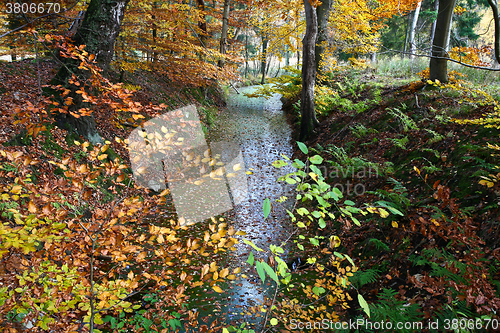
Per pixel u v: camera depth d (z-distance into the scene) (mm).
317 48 12523
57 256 1960
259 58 13586
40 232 1650
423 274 2947
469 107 5887
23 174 1874
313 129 10336
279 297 3656
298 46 13711
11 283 1950
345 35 12914
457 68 9156
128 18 8969
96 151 2070
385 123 7555
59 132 5441
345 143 7898
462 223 3186
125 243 2117
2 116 4672
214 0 16172
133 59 8695
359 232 4418
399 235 3709
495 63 8555
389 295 2688
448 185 4016
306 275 4090
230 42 15641
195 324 2182
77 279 1959
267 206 1360
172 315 2428
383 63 14047
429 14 15672
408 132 6387
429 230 3377
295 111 14328
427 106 6906
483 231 3000
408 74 11797
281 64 39844
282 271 1732
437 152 4793
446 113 6086
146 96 9898
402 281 3098
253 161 9328
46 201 1811
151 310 2646
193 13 11625
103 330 2658
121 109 2240
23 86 6504
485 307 1908
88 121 6027
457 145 4703
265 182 7984
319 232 5250
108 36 5988
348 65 15133
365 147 7098
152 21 9195
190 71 9500
